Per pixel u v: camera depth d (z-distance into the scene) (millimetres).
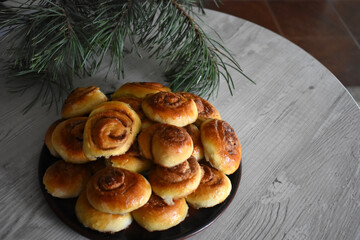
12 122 702
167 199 542
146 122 598
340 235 600
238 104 780
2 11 702
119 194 514
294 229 603
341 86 838
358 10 1778
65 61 728
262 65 868
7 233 562
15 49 743
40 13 695
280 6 1731
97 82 787
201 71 729
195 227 550
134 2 698
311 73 863
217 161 578
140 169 567
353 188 659
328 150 714
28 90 759
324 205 634
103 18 709
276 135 731
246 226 600
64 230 572
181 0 765
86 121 571
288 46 923
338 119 770
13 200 597
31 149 666
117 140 547
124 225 537
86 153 549
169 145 538
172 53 808
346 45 1586
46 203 598
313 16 1707
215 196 562
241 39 925
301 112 777
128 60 839
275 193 645
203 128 596
